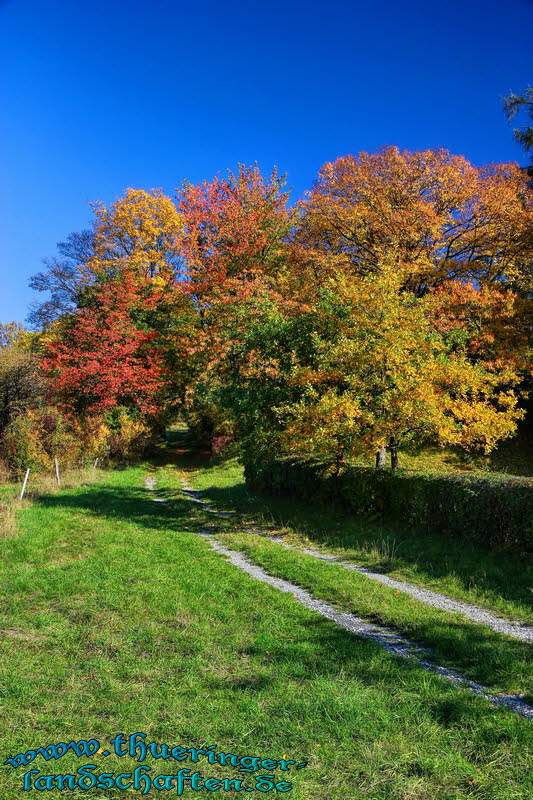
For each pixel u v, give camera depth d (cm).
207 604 731
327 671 517
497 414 1234
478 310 2009
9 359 2811
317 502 1520
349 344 1238
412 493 1152
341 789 347
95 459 2700
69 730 415
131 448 3134
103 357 2945
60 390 2888
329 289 1399
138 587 798
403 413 1147
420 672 511
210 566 948
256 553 1066
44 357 3130
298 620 669
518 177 2281
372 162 2427
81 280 3575
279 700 456
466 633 618
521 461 2227
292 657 551
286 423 1327
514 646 582
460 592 798
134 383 2941
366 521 1273
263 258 3027
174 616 678
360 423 1203
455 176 2241
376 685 487
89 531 1252
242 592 789
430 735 402
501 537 928
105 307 3075
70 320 3478
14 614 683
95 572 882
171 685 489
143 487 2219
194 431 3700
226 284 2616
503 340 2147
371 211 2297
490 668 523
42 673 512
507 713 431
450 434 1162
